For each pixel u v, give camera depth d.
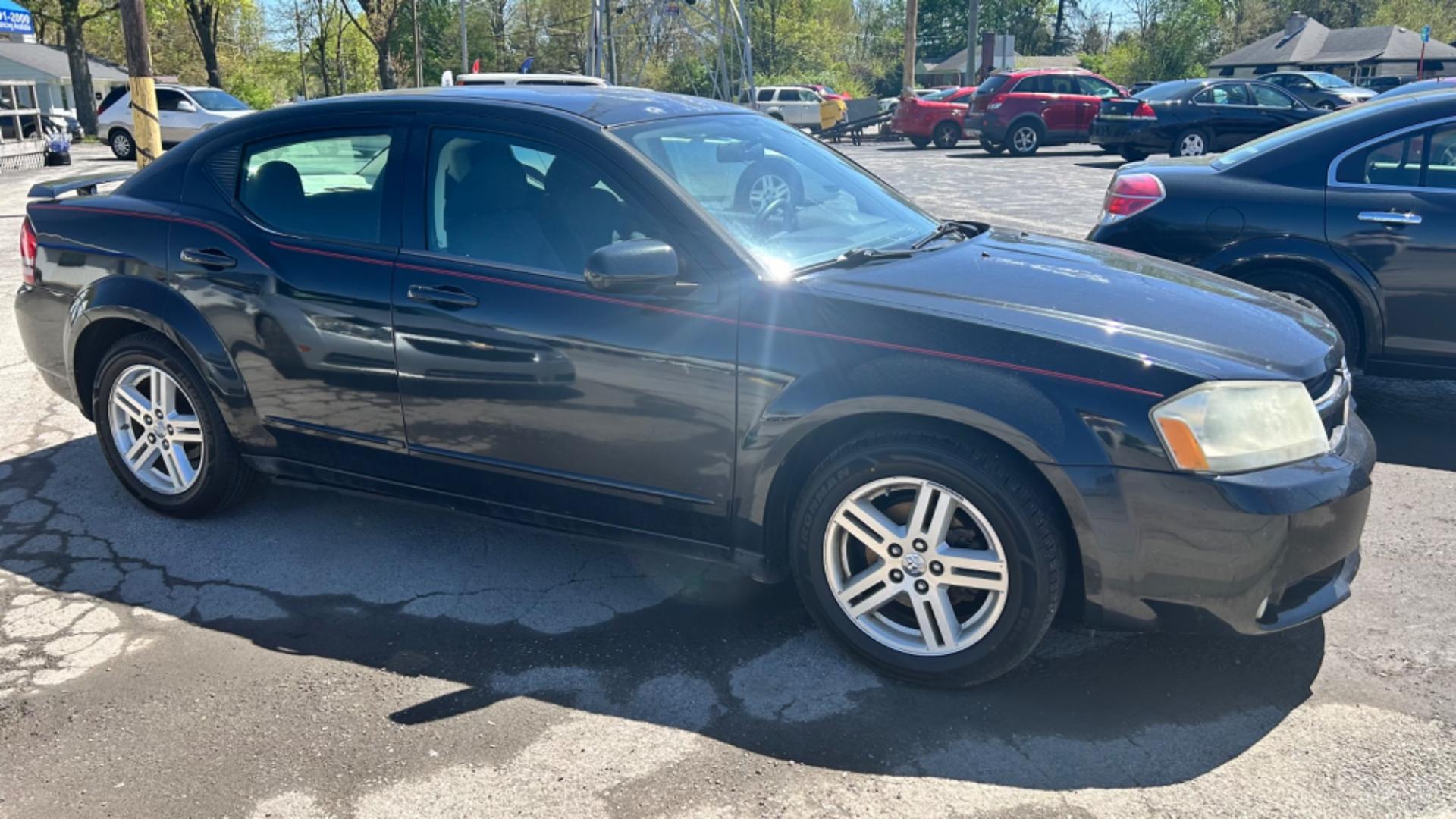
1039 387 2.83
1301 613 2.96
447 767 2.77
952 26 84.69
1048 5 84.94
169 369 4.04
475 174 3.54
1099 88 23.80
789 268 3.21
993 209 13.41
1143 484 2.77
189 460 4.23
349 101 3.84
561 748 2.84
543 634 3.43
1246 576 2.79
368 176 3.70
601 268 3.03
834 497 3.07
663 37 27.48
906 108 27.34
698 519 3.29
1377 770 2.73
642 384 3.22
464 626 3.49
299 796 2.65
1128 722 2.95
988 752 2.83
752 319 3.09
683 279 3.20
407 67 63.50
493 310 3.39
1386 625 3.46
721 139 3.77
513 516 3.61
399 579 3.80
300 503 4.46
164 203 4.05
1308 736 2.88
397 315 3.53
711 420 3.16
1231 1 72.38
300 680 3.17
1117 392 2.80
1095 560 2.84
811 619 3.51
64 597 3.67
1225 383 2.81
